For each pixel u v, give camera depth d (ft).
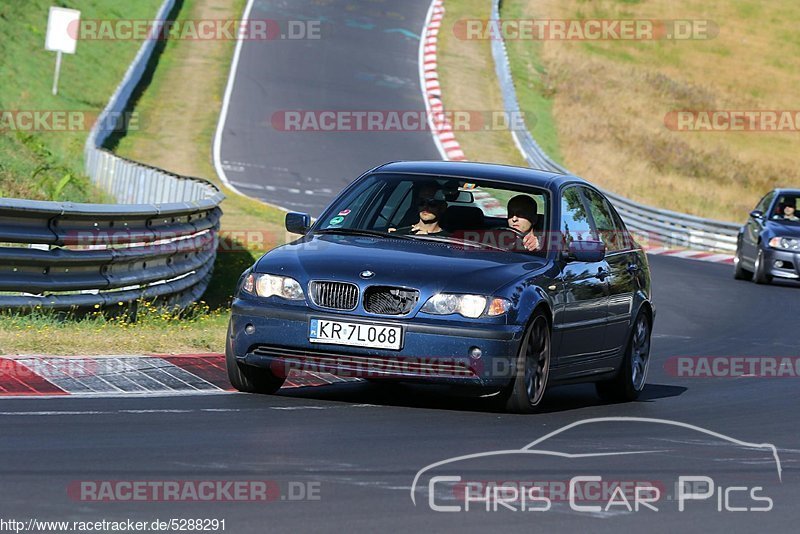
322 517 59.11
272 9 586.45
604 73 611.06
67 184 271.69
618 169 474.49
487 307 92.07
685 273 279.08
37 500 59.21
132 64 436.76
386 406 95.20
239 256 235.40
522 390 94.22
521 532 58.39
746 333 181.98
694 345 164.55
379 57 534.37
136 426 79.77
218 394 95.76
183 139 393.09
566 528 59.72
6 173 260.21
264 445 76.02
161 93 445.78
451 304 92.22
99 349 108.58
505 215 103.40
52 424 78.59
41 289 130.00
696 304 220.02
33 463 67.15
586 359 105.19
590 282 104.94
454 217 103.14
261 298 94.94
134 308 148.66
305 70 500.74
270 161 377.71
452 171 106.73
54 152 321.73
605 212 115.65
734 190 500.74
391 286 92.68
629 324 112.37
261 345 94.68
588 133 510.17
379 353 91.45
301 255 97.04
